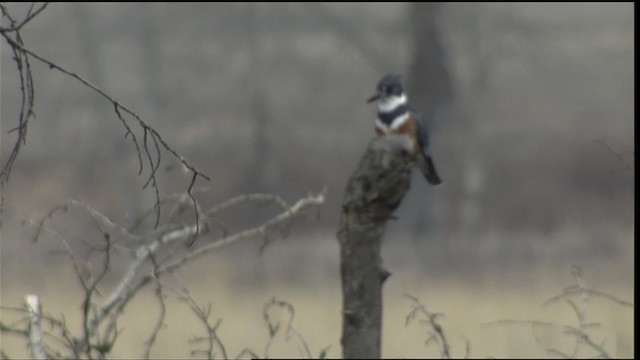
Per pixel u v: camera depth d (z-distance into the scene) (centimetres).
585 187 3472
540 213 3334
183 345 856
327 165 3594
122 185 3219
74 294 1352
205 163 3553
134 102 3525
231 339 1105
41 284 1525
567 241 2777
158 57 3566
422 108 2972
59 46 3459
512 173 3547
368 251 493
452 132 3181
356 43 3438
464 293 1758
